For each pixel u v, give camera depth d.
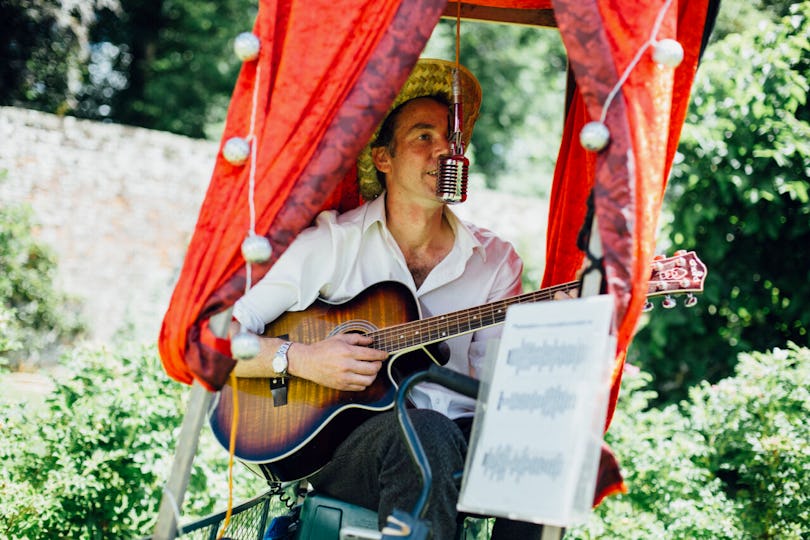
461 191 3.46
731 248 6.75
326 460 3.29
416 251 3.69
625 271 2.41
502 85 20.27
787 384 4.99
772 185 6.41
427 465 2.45
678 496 4.73
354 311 3.47
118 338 10.30
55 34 17.88
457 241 3.69
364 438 3.14
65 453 4.45
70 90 18.72
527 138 20.16
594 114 2.47
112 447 4.56
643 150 2.46
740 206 6.70
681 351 7.05
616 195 2.43
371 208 3.66
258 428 3.31
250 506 3.47
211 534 3.16
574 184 3.76
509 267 3.79
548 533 2.54
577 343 2.35
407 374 3.42
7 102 17.59
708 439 5.14
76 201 11.31
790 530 4.65
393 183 3.65
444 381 2.55
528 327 2.46
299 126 2.65
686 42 3.11
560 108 20.94
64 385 4.74
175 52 20.55
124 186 11.59
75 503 4.40
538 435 2.30
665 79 2.53
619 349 2.47
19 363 9.98
